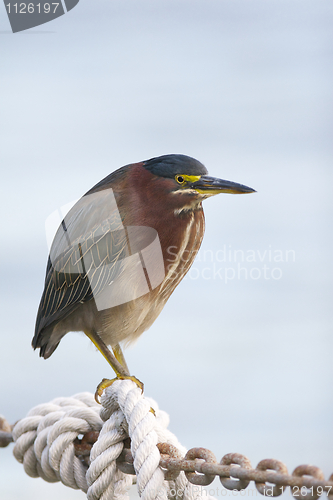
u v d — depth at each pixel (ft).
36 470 14.43
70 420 13.23
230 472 9.78
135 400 11.91
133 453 11.31
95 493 12.00
